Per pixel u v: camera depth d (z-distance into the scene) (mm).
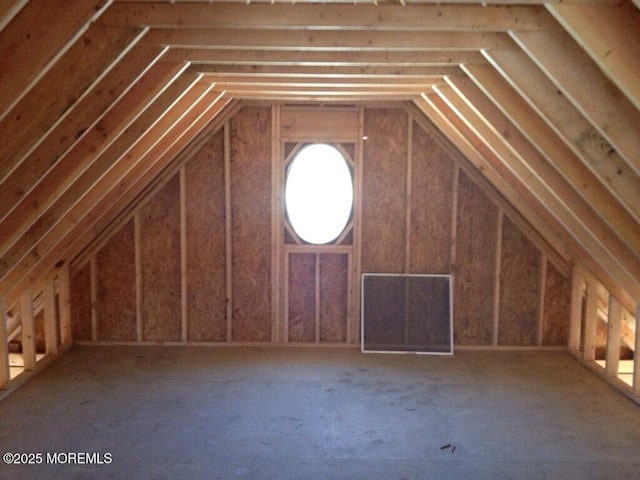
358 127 5355
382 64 3453
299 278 5609
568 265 5449
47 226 3650
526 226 5438
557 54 2533
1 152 2502
